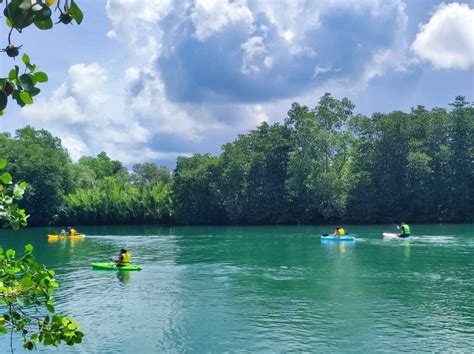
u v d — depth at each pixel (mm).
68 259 34250
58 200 79188
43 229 72438
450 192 67375
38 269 4070
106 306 19641
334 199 67312
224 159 75250
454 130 67750
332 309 18625
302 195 70750
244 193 74125
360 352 13859
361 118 70062
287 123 75188
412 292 21359
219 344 14812
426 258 31594
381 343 14617
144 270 28797
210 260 32844
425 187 67312
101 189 83188
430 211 69188
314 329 16109
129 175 121125
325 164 69562
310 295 21109
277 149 74125
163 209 80312
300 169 68312
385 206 68875
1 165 3906
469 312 17922
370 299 20156
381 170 69125
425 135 70375
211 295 21438
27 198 75125
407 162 67750
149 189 80875
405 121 68125
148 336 15680
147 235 56469
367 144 69312
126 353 14156
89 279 25875
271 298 20641
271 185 72938
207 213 77375
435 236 46750
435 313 17844
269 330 16078
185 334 15836
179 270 28625
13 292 3949
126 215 80812
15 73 2988
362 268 28047
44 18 2643
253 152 75625
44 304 4105
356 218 69000
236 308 19031
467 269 27172
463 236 46500
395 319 17141
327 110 71000
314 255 34312
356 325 16438
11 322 4062
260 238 49250
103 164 121125
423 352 13812
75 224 81625
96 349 14547
